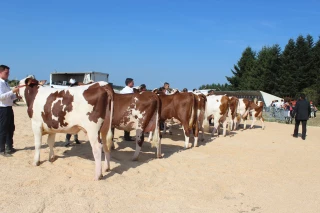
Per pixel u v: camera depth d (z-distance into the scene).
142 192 5.20
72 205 4.43
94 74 24.67
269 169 7.20
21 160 6.67
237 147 10.07
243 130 15.50
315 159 8.64
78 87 5.95
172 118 9.66
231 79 68.44
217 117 12.51
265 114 26.08
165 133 12.88
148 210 4.51
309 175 6.83
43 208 4.28
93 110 5.67
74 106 5.76
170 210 4.55
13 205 4.29
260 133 14.35
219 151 9.27
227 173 6.71
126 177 6.02
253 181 6.21
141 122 7.56
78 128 5.98
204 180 6.12
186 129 9.48
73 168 6.24
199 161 7.73
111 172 6.26
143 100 7.56
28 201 4.46
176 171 6.70
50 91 6.16
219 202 5.00
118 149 8.97
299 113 12.78
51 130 6.23
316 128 18.66
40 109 6.09
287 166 7.60
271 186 5.93
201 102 11.15
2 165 6.17
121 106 7.65
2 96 6.61
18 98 7.05
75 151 7.93
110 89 5.94
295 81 54.12
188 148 9.62
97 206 4.48
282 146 10.68
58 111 5.90
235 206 4.85
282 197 5.33
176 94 9.64
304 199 5.25
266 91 57.91
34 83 6.36
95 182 5.50
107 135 6.04
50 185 5.20
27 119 14.84
